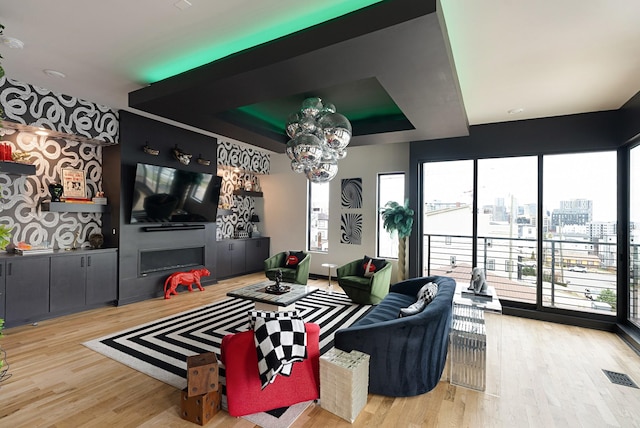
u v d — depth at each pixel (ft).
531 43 8.11
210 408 6.71
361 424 6.65
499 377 8.71
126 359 9.34
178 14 7.33
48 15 7.38
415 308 8.74
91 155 15.12
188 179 17.38
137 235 15.58
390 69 7.85
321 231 22.49
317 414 6.99
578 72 9.70
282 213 23.98
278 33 8.13
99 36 8.33
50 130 12.53
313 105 10.59
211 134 19.29
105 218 15.37
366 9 6.39
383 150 19.67
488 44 8.16
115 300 14.78
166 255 17.17
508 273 15.26
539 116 14.01
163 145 16.65
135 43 8.68
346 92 11.63
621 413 7.20
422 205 17.17
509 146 14.78
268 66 7.77
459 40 7.98
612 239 13.17
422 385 7.77
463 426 6.64
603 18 7.05
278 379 7.13
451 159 16.15
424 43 6.69
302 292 12.87
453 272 16.57
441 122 12.10
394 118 14.47
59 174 13.99
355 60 7.43
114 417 6.74
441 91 9.12
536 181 14.56
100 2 6.90
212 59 9.55
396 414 7.00
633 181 12.37
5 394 7.53
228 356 6.87
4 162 11.41
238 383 6.82
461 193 16.37
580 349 10.79
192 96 9.79
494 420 6.86
